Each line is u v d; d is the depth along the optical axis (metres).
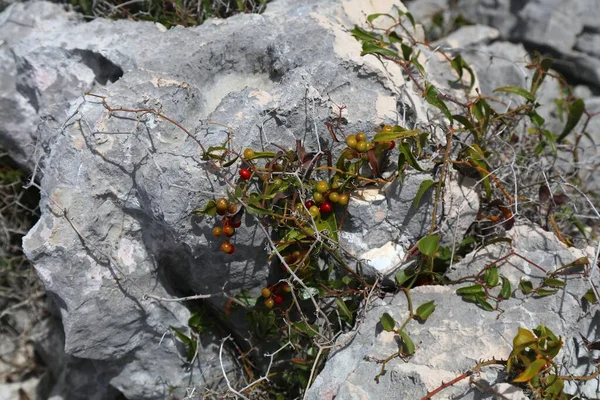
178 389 1.26
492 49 1.46
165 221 1.16
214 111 1.17
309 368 1.20
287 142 1.17
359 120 1.17
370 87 1.19
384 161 1.19
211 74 1.22
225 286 1.22
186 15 1.29
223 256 1.19
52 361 1.36
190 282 1.23
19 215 1.36
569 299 1.16
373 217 1.18
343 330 1.20
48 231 1.17
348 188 1.18
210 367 1.26
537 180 1.30
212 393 1.23
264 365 1.25
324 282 1.19
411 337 1.14
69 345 1.20
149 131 1.17
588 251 1.19
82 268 1.18
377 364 1.14
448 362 1.12
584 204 1.34
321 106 1.17
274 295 1.20
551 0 1.44
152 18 1.30
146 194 1.16
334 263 1.20
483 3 1.47
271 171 1.15
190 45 1.22
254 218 1.17
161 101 1.18
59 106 1.21
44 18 1.31
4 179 1.33
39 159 1.22
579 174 1.41
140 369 1.25
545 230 1.22
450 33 1.47
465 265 1.18
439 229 1.17
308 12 1.24
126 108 1.17
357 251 1.19
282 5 1.28
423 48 1.32
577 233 1.32
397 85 1.19
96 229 1.18
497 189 1.24
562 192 1.33
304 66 1.18
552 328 1.15
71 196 1.17
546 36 1.46
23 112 1.29
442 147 1.19
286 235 1.17
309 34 1.20
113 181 1.17
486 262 1.18
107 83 1.25
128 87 1.18
